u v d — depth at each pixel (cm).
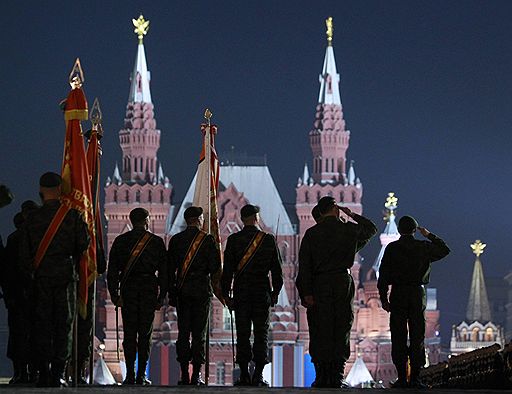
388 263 3406
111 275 3550
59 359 2848
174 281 3650
